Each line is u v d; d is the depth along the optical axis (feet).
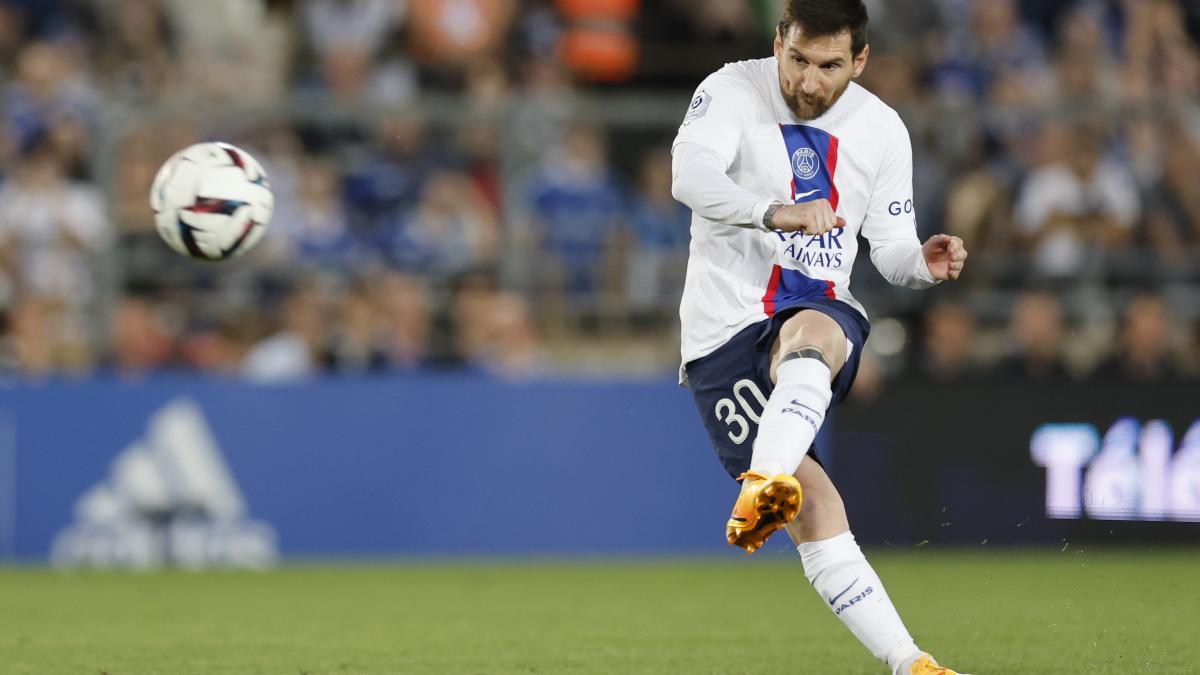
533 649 69.26
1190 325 139.74
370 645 71.00
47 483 115.85
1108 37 167.53
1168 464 125.80
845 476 122.83
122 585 102.78
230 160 59.62
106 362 127.03
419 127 137.90
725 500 122.93
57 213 134.21
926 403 123.95
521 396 120.88
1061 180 139.23
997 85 158.81
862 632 51.37
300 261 133.90
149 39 157.69
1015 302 137.49
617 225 136.56
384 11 157.17
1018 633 74.13
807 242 53.36
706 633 75.92
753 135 52.80
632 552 121.39
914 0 163.43
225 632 76.79
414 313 132.36
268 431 117.91
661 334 136.98
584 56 159.43
